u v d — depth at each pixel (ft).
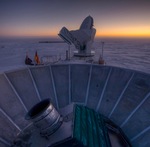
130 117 37.11
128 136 34.01
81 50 104.01
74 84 49.03
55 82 49.44
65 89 48.06
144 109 36.65
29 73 48.98
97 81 48.37
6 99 39.88
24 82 46.24
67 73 51.65
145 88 40.42
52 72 51.49
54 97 46.06
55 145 23.73
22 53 298.97
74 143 23.11
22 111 39.70
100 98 44.19
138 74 44.45
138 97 39.73
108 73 49.19
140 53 348.38
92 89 47.03
